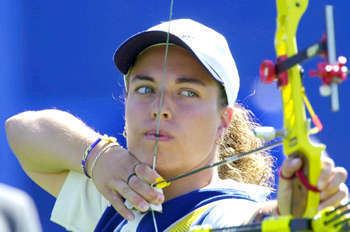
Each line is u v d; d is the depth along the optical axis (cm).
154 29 855
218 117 852
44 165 955
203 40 843
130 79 862
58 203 935
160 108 823
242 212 786
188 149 828
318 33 1194
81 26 1225
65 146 932
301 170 638
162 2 1221
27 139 962
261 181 950
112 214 871
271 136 645
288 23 650
